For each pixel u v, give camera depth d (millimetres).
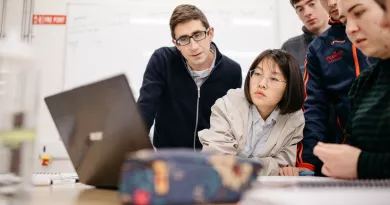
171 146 1506
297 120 1146
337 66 1217
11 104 475
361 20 732
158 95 1432
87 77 2268
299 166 1106
